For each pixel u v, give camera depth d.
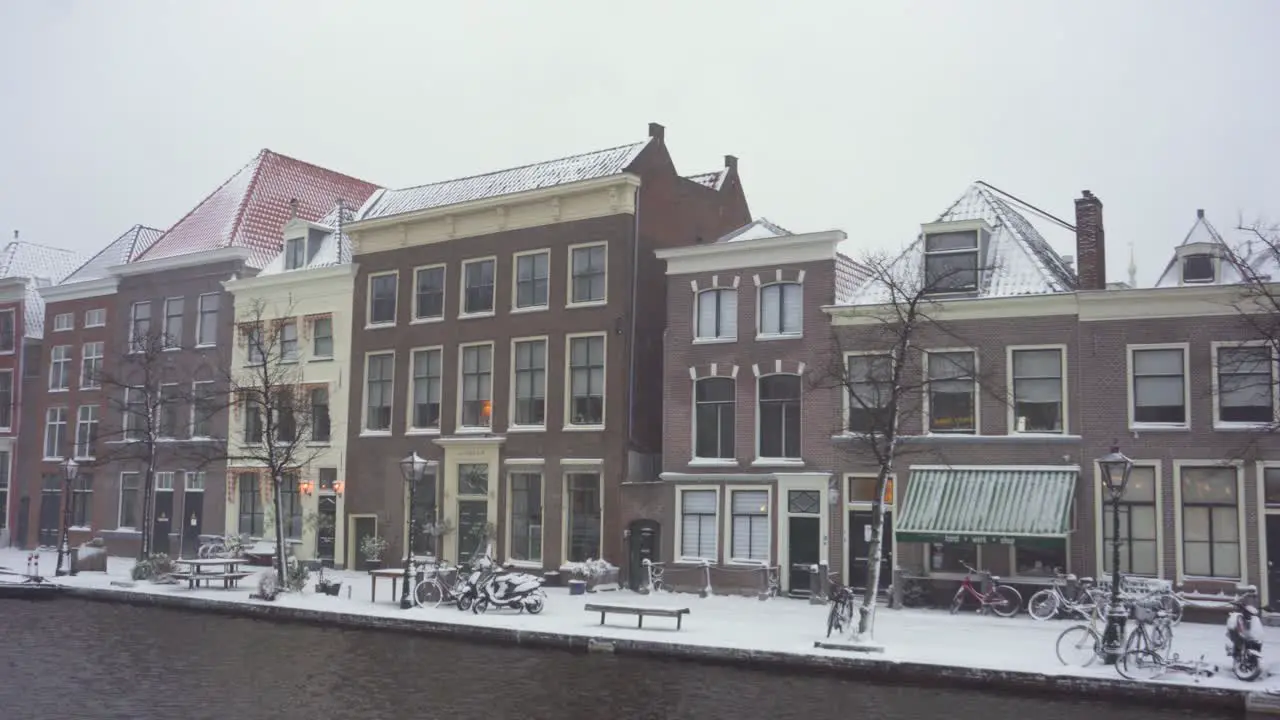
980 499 30.11
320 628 27.94
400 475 41.56
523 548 38.66
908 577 30.42
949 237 32.41
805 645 22.86
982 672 20.22
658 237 38.81
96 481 51.09
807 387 33.16
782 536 33.25
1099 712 18.30
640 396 37.56
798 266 34.03
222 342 47.50
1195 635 24.69
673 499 35.12
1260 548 27.70
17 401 55.50
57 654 23.81
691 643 23.19
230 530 45.97
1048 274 31.28
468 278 41.09
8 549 53.53
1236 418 28.55
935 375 31.69
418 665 22.64
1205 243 29.33
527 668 22.28
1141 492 29.16
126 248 54.06
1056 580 29.03
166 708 18.55
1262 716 17.92
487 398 40.06
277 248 49.69
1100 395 29.72
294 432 42.97
